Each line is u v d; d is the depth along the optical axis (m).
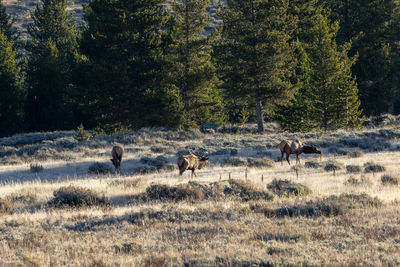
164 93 48.56
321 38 48.44
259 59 48.09
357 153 30.78
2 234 10.41
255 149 35.84
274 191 16.56
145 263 7.41
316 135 42.38
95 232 10.37
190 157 22.09
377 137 40.72
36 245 9.24
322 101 48.72
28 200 15.77
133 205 14.81
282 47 47.03
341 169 23.88
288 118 50.66
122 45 48.97
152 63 50.69
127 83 47.28
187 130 50.34
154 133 47.34
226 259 7.23
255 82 49.12
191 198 15.22
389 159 28.27
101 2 48.81
